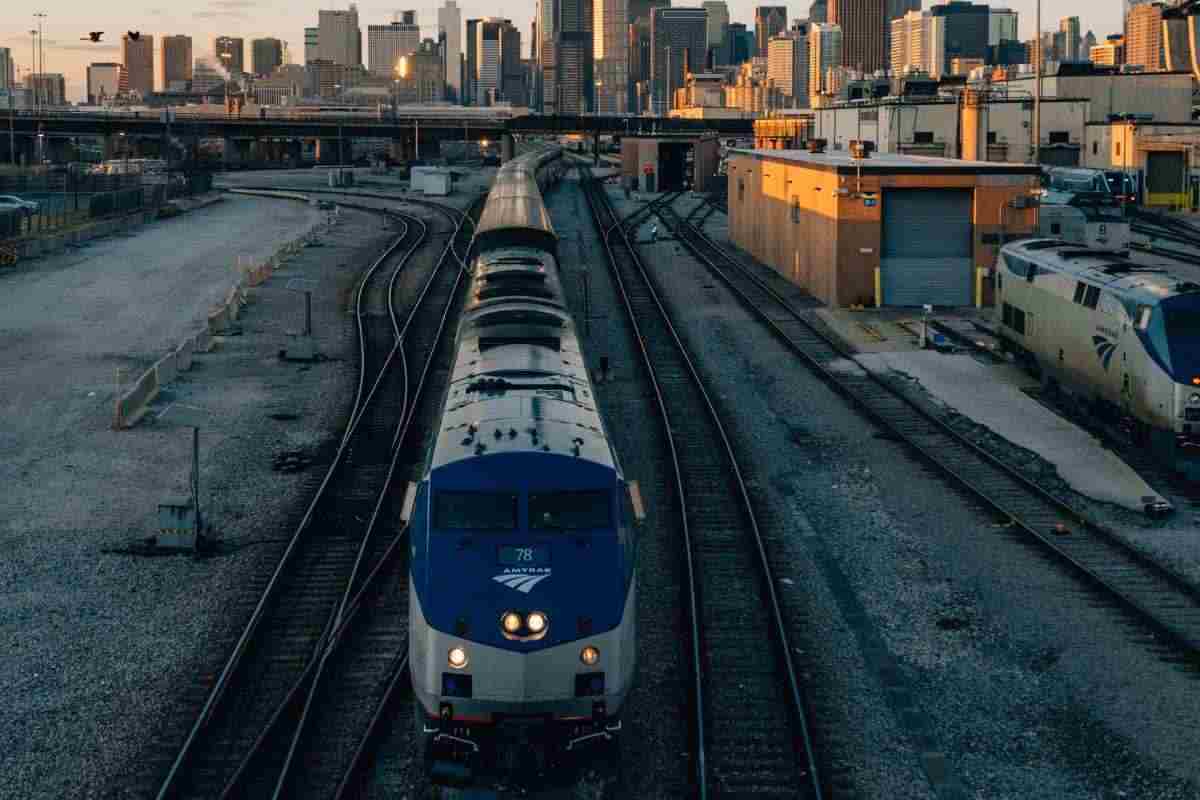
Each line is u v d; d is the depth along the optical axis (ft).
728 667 49.49
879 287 139.85
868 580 59.26
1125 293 81.05
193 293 154.71
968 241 140.46
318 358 115.24
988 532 66.28
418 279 170.91
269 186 399.44
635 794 40.16
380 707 44.47
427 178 347.97
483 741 39.83
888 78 340.39
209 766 41.78
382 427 89.51
